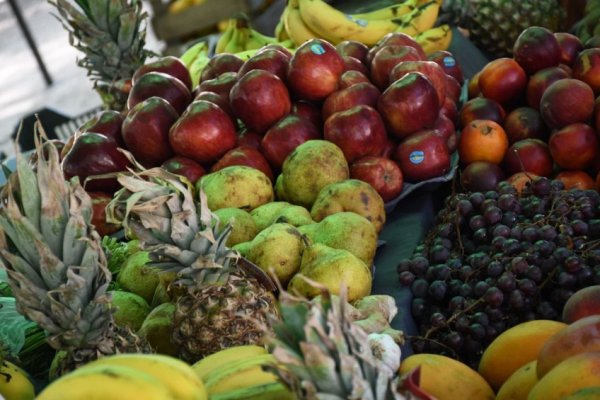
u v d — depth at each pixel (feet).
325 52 8.59
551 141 8.29
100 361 3.48
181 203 4.89
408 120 8.09
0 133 31.35
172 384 3.34
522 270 5.72
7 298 5.62
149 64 9.84
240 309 5.00
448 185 9.12
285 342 3.13
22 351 5.55
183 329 5.05
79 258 4.27
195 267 4.94
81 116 17.97
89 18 11.18
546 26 13.25
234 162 7.97
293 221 6.89
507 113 9.61
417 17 12.47
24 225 4.04
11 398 4.68
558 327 4.72
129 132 8.34
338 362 2.95
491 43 13.62
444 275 6.15
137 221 4.85
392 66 8.87
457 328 5.63
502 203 6.69
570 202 6.58
